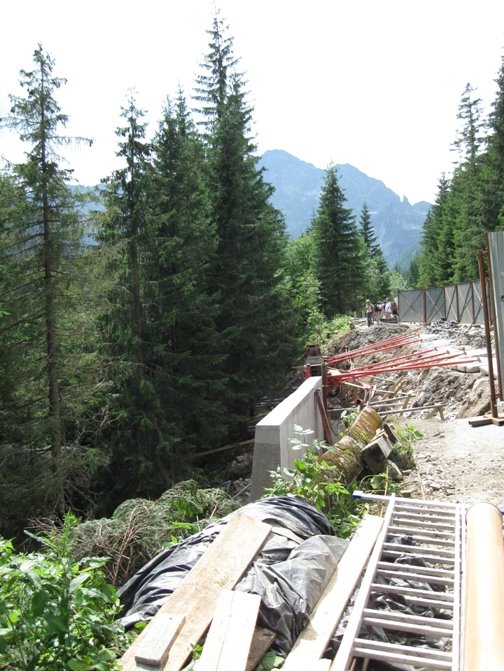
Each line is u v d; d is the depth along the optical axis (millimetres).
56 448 13500
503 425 9344
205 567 3629
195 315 18531
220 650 2836
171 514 5551
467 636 2332
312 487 5676
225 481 17547
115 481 16094
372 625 3309
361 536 4328
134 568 4887
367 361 23797
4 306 12805
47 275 13258
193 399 17797
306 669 2908
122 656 2918
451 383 13531
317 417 10930
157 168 19312
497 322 9016
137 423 15844
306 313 38875
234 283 21312
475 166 47438
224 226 21766
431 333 24281
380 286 84500
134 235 17047
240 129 23000
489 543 3273
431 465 7953
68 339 13680
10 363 13094
